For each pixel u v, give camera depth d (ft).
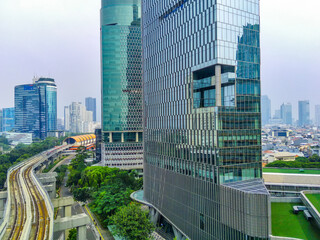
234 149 241.55
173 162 306.35
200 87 267.39
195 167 265.54
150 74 367.45
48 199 308.81
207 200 247.09
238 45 249.34
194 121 266.36
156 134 348.18
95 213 388.57
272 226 217.77
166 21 324.60
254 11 263.29
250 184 236.43
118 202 353.10
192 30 271.49
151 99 364.17
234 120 243.19
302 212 248.11
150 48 367.45
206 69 257.96
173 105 306.96
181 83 290.35
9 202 313.94
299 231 206.90
